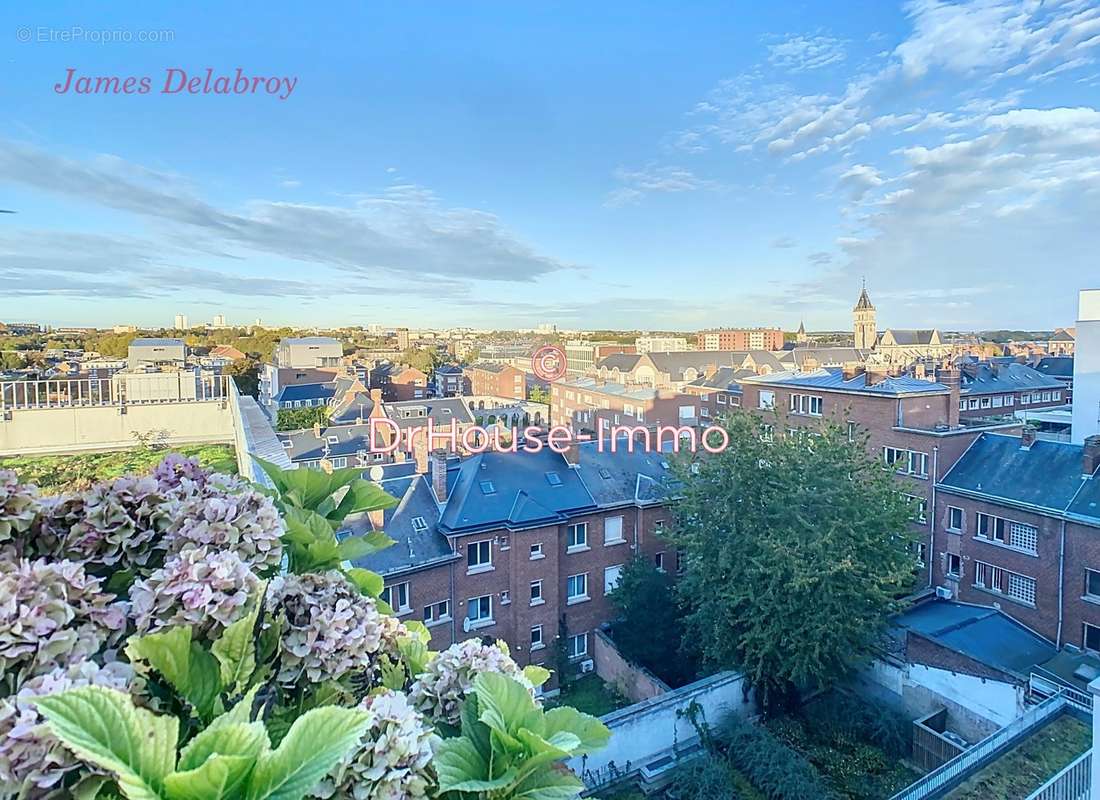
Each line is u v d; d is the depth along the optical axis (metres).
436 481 20.89
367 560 18.12
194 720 2.08
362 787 1.94
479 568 20.03
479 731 2.31
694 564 17.91
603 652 21.47
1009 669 16.69
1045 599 19.88
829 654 16.02
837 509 16.19
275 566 2.82
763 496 16.98
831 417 25.38
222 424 10.53
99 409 9.81
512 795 2.18
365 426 38.28
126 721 1.58
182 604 2.15
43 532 2.47
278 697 2.50
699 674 19.23
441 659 2.73
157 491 2.68
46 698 1.53
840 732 16.61
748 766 15.02
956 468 23.61
